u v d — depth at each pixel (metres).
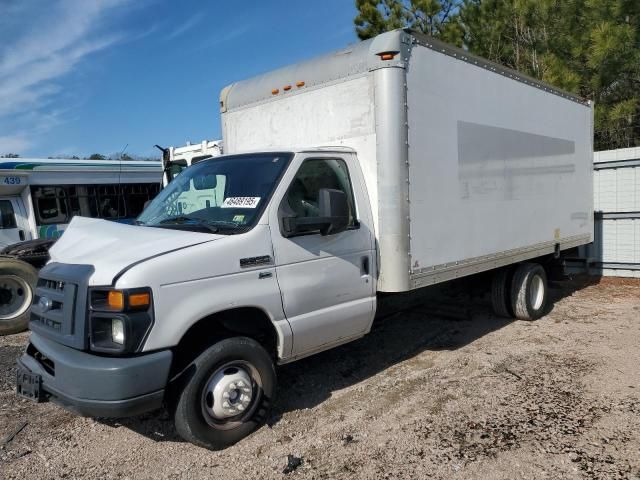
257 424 4.28
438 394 5.00
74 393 3.53
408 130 5.01
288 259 4.33
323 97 5.32
